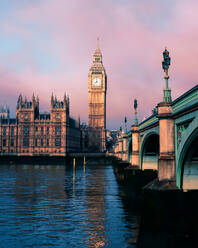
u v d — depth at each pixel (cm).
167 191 2703
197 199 2683
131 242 2847
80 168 14875
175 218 2634
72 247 2720
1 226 3388
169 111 2888
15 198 5256
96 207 4447
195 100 2342
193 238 2541
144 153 5791
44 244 2794
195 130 2375
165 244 2555
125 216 3872
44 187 6838
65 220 3659
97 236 3014
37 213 4038
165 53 2956
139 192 5509
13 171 12212
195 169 2803
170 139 2878
